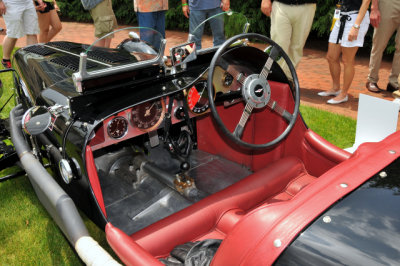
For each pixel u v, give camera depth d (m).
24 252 2.69
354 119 4.81
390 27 5.30
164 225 2.17
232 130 3.05
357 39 4.87
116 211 2.74
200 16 4.66
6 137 3.46
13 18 5.47
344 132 4.46
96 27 5.00
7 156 3.20
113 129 2.37
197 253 1.81
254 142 2.98
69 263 2.60
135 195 2.89
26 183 3.49
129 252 1.69
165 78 2.35
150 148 3.26
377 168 1.53
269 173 2.60
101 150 3.10
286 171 2.64
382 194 1.39
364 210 1.33
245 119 2.30
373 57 5.70
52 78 2.53
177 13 10.26
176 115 2.67
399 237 1.23
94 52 2.19
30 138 2.65
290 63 2.41
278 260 1.21
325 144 2.55
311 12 5.05
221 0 4.58
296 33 5.16
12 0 5.34
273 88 2.62
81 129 2.01
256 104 2.28
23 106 3.04
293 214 1.30
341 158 2.45
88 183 1.96
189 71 2.43
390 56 8.16
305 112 5.02
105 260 1.66
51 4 6.22
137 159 3.09
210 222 2.28
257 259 1.21
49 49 3.10
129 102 2.11
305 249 1.22
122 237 1.79
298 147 2.73
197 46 2.42
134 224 2.61
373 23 5.36
